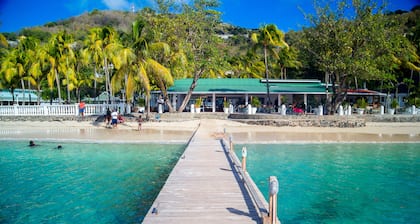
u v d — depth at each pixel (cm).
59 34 3831
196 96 4303
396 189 1030
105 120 3102
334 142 1836
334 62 2955
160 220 643
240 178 982
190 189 866
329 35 3048
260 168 1290
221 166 1159
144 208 870
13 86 4394
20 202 913
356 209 864
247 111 3384
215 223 630
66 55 3928
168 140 1894
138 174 1216
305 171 1249
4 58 4481
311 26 3183
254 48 4291
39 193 991
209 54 3384
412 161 1416
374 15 2928
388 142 1852
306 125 2883
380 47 2928
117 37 3972
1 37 2970
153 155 1566
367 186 1062
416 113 3544
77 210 854
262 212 660
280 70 6662
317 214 827
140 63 2841
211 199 781
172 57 3259
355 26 2969
